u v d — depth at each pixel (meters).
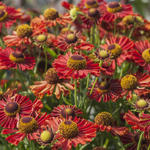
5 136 0.57
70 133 0.52
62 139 0.51
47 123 0.53
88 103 0.63
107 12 0.69
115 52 0.61
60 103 0.60
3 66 0.60
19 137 0.52
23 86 0.64
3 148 0.64
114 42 0.63
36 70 0.65
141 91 0.57
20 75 0.64
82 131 0.52
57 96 0.57
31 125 0.52
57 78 0.58
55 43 0.62
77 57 0.56
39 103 0.54
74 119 0.53
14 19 0.68
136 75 0.60
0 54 0.61
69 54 0.58
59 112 0.56
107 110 0.63
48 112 0.64
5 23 0.67
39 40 0.62
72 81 0.58
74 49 0.61
